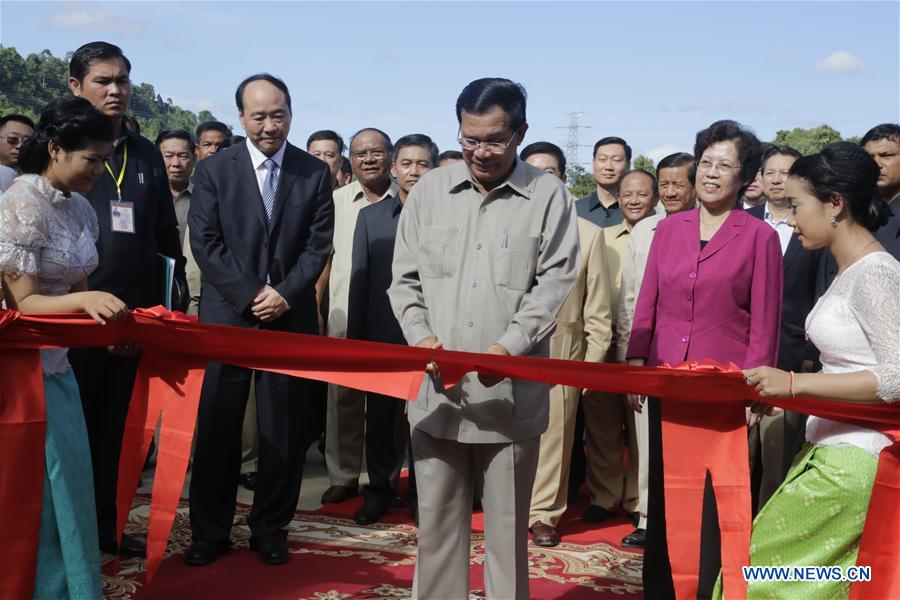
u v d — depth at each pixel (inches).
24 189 118.7
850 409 107.3
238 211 167.5
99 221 162.1
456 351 118.9
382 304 202.4
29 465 116.2
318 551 174.1
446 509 128.3
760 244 135.2
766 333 134.0
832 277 170.7
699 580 135.3
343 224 228.5
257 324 165.6
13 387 116.0
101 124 121.7
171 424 127.3
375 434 199.0
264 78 167.8
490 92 119.8
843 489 107.0
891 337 103.7
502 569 126.8
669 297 141.4
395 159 207.2
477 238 127.3
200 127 282.8
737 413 119.8
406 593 151.3
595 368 117.3
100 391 165.9
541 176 129.3
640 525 187.3
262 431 168.6
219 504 167.5
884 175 179.6
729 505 118.3
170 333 123.2
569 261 127.0
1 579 114.2
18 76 2028.8
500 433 124.5
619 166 259.0
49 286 122.6
